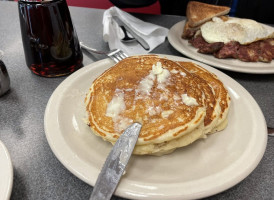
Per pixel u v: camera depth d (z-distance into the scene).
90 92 0.67
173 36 1.15
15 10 1.54
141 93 0.60
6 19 1.42
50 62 0.87
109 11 1.24
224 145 0.59
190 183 0.48
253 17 1.83
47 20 0.77
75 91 0.74
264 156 0.62
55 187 0.55
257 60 1.01
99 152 0.57
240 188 0.55
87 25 1.37
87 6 2.30
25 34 0.81
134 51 1.08
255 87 0.88
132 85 0.63
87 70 0.81
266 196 0.53
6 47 1.13
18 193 0.53
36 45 0.82
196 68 0.79
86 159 0.52
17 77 0.92
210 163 0.55
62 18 0.80
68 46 0.85
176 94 0.60
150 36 1.19
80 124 0.64
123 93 0.61
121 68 0.71
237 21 1.16
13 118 0.73
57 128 0.59
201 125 0.58
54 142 0.55
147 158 0.56
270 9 1.77
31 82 0.89
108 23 1.13
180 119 0.55
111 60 0.87
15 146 0.64
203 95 0.63
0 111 0.75
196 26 1.20
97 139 0.60
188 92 0.61
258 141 0.57
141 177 0.51
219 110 0.62
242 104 0.69
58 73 0.90
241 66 0.92
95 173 0.49
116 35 1.14
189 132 0.56
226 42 1.08
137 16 1.51
